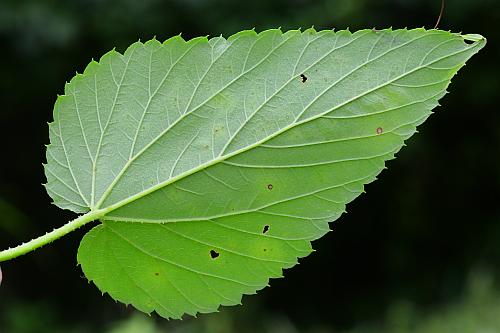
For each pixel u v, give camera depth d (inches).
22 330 106.4
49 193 25.8
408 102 25.1
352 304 124.7
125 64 25.7
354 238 130.2
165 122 25.7
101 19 106.3
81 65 109.7
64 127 25.8
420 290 121.4
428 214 128.4
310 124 25.4
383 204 130.3
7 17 102.3
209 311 26.2
